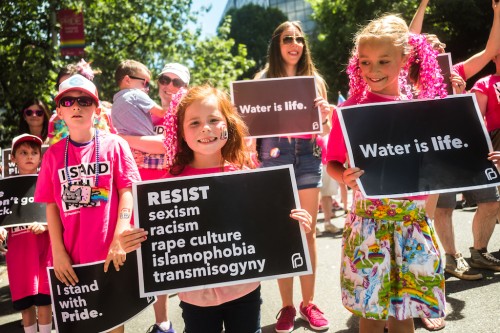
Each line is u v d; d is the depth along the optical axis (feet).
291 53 13.35
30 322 12.96
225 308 8.54
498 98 14.28
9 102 35.32
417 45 9.14
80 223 9.29
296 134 12.82
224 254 8.42
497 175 8.57
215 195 8.60
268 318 13.44
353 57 9.58
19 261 12.88
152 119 13.98
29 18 37.45
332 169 9.23
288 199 8.59
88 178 9.40
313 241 12.61
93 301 9.16
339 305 13.71
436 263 8.63
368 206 8.87
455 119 8.83
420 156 8.63
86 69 13.65
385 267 8.64
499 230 19.35
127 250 8.28
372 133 8.74
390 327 9.17
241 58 72.84
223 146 9.41
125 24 58.65
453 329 11.30
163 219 8.52
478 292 13.28
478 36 78.33
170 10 62.08
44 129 15.93
